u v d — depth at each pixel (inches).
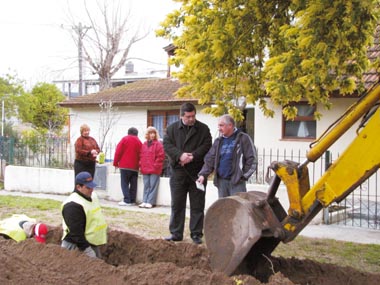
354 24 242.2
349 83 320.2
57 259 254.7
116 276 237.8
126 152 530.3
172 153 354.3
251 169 327.3
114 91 980.6
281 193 444.1
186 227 422.6
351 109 218.4
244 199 234.8
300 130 642.2
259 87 327.6
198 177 344.5
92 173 510.9
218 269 233.1
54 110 1301.7
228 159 330.6
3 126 992.9
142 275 235.8
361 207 475.8
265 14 303.6
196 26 288.0
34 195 604.7
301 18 256.2
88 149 501.4
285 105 343.0
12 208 500.7
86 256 254.8
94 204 269.3
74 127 981.8
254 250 250.4
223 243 232.5
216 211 236.4
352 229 422.9
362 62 311.9
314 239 384.2
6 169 659.4
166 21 317.4
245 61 313.1
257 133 669.9
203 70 307.3
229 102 343.0
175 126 359.3
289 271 262.7
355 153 209.5
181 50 315.3
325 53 241.8
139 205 530.9
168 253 303.7
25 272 243.8
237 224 228.8
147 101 853.8
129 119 908.0
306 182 226.2
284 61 259.3
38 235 303.0
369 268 310.7
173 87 908.6
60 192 614.2
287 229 223.0
